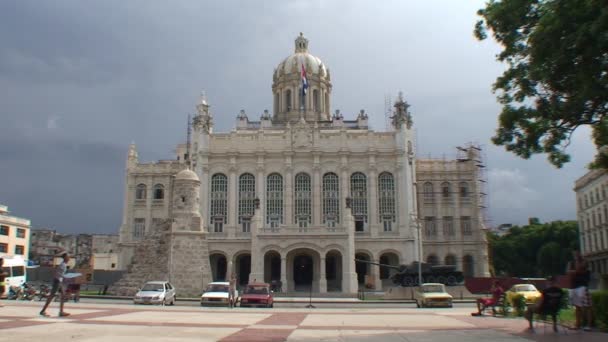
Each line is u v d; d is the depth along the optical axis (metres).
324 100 111.06
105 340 15.82
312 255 78.88
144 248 57.06
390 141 93.62
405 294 59.72
